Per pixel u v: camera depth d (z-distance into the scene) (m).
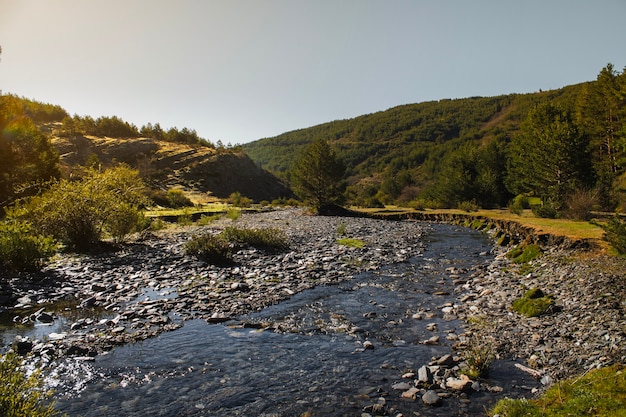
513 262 17.59
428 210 51.22
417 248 22.84
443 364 7.70
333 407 6.24
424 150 180.12
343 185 53.16
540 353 7.95
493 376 7.17
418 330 9.76
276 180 125.56
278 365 7.75
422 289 13.74
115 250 19.47
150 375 7.25
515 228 25.22
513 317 10.27
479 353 7.58
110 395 6.52
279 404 6.34
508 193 54.91
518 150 46.91
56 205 18.86
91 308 10.97
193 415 6.01
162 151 111.12
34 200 19.64
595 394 5.34
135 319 10.08
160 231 27.95
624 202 29.92
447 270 16.88
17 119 32.12
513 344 8.55
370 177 184.62
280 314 10.85
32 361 7.55
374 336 9.36
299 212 57.03
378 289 13.69
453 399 6.39
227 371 7.47
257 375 7.33
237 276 14.89
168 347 8.49
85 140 108.19
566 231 19.61
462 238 27.62
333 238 25.61
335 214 51.66
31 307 10.91
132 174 22.97
